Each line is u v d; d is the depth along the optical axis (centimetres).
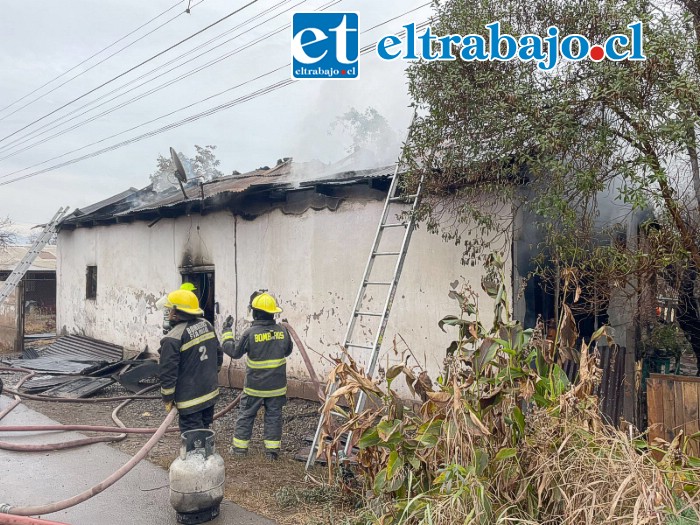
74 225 1333
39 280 2389
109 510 425
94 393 855
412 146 531
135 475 499
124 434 618
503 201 501
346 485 416
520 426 318
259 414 719
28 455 557
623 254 470
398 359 668
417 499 302
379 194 701
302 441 602
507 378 336
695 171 470
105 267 1214
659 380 428
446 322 384
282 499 428
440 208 577
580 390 341
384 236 691
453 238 593
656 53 397
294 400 784
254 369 545
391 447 332
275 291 834
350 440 448
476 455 303
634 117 401
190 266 988
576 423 315
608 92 403
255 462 529
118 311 1164
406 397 654
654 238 477
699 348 645
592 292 519
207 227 954
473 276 591
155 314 1064
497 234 554
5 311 1343
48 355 1207
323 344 762
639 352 599
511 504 296
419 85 500
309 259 787
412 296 659
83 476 500
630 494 275
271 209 844
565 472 288
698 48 415
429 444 325
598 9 426
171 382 495
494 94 448
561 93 427
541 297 565
